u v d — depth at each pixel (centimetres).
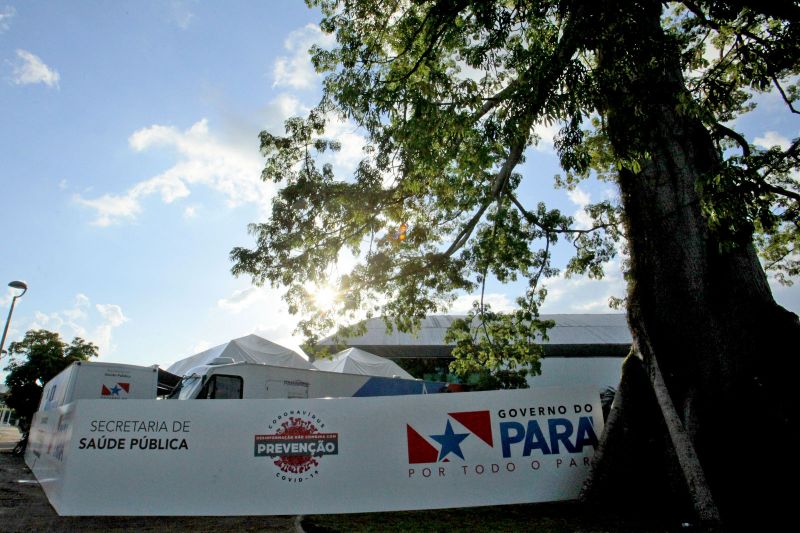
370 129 986
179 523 722
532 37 817
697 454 651
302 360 1870
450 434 759
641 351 752
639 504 682
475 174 975
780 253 1830
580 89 655
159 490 731
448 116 816
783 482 589
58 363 2886
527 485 743
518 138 686
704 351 701
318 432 755
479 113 862
